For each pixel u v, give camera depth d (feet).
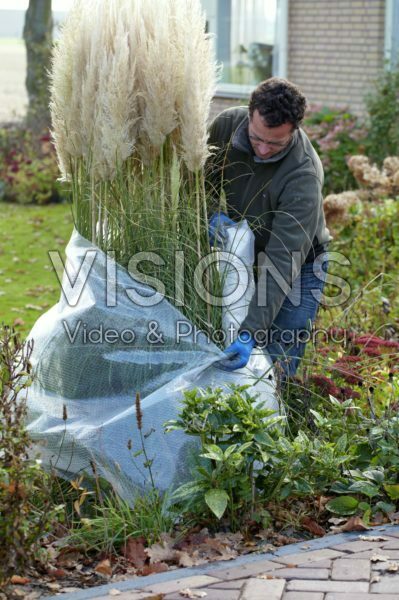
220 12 44.45
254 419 11.16
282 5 42.09
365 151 35.50
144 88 12.12
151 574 9.92
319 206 12.80
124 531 10.99
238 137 12.74
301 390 13.37
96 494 11.90
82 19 12.25
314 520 11.46
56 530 11.21
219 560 10.19
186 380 11.88
